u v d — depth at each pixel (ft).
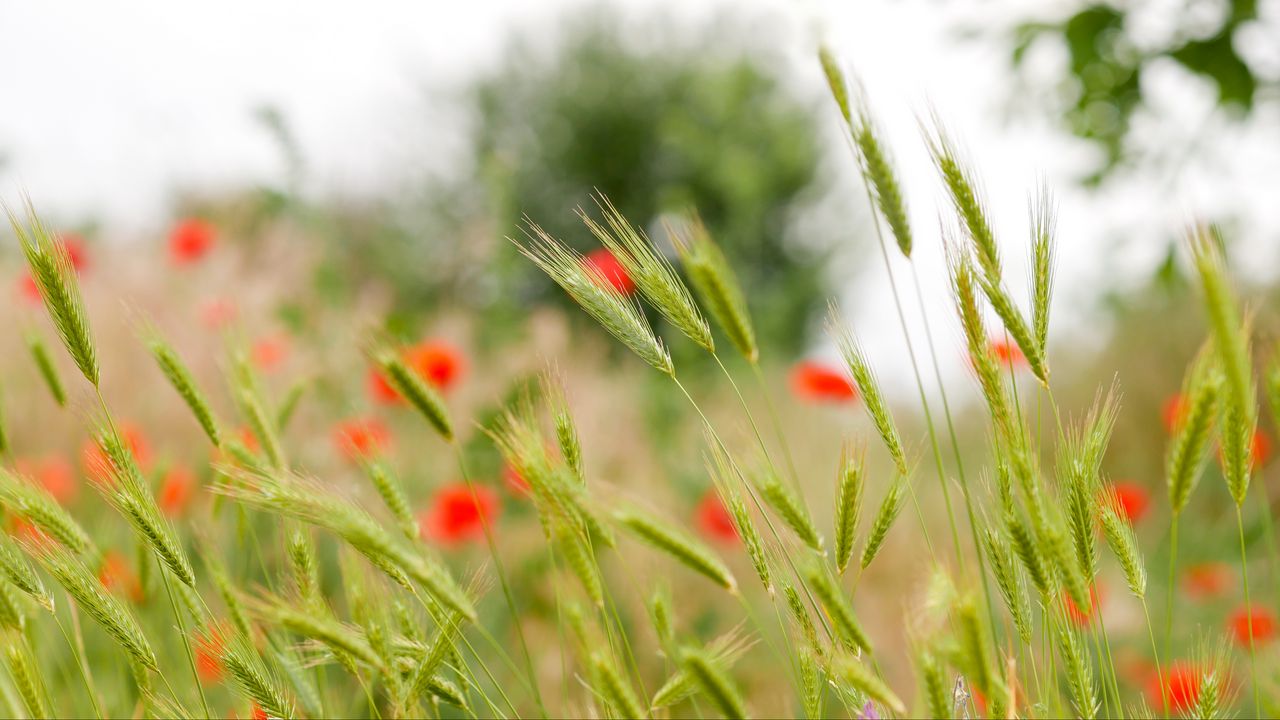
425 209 37.01
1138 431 18.63
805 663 3.51
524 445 3.34
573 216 52.65
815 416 16.34
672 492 13.05
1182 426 3.23
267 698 3.51
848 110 3.44
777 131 42.04
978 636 2.74
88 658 5.64
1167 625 3.35
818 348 41.06
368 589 3.92
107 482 3.57
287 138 13.78
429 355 10.52
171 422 11.60
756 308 30.14
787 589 3.63
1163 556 12.81
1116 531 3.57
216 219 17.01
